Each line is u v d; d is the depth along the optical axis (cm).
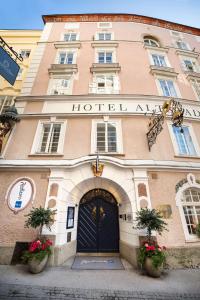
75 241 817
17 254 656
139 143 908
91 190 918
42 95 1055
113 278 542
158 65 1296
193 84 1270
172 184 802
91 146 888
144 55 1345
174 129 1008
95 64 1210
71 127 956
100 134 945
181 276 569
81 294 451
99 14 1596
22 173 810
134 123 968
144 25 1617
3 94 1206
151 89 1140
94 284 499
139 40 1446
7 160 833
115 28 1545
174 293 459
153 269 558
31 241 679
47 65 1259
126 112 975
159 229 627
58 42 1372
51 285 485
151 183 791
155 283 512
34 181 789
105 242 838
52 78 1178
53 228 688
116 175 797
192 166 832
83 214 883
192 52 1466
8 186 784
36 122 979
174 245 691
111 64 1200
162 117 757
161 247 648
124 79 1167
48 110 1016
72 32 1499
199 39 1689
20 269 595
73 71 1182
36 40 1548
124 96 1043
